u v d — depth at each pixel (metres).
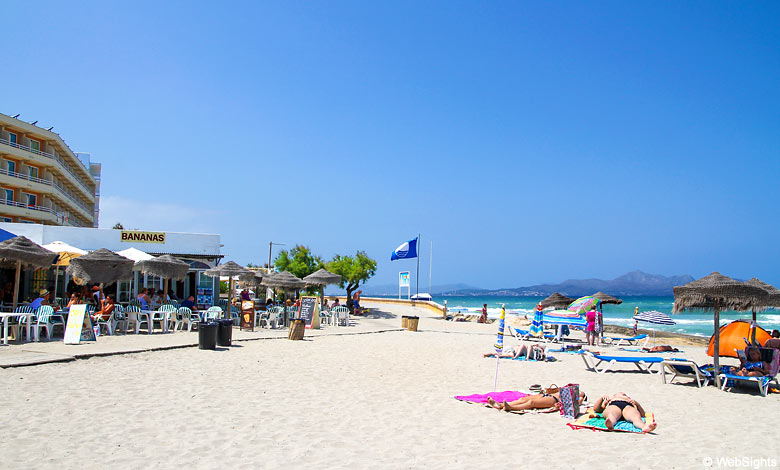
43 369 10.46
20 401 7.89
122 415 7.44
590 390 10.98
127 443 6.23
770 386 11.55
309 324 23.47
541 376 12.52
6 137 56.25
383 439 6.80
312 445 6.44
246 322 20.88
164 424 7.11
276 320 22.86
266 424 7.32
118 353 12.67
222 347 15.32
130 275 18.16
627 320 50.12
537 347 15.60
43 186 59.69
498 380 11.73
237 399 8.77
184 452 6.00
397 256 46.78
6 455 5.61
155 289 26.72
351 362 13.61
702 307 12.11
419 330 26.73
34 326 14.80
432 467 5.76
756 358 11.63
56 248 19.62
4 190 55.91
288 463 5.77
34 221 59.03
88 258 17.30
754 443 7.02
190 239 28.19
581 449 6.56
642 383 11.99
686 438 7.22
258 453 6.07
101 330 17.75
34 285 25.77
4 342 13.70
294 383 10.41
